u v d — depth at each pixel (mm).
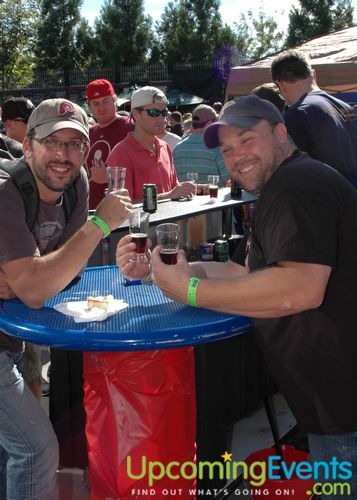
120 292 2473
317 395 1919
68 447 2578
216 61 41938
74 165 2150
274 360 2018
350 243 1792
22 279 2053
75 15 45875
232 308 1888
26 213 2133
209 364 2312
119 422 2125
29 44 39250
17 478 2123
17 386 2090
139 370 2078
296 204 1722
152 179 4461
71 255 2092
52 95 32062
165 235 2092
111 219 2150
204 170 5574
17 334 2035
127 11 45500
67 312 2166
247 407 2600
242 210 5543
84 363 2182
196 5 45906
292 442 3090
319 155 3340
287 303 1755
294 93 3723
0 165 2141
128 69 31734
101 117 5023
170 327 1993
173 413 2143
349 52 7316
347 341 1837
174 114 11984
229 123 1863
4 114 4453
